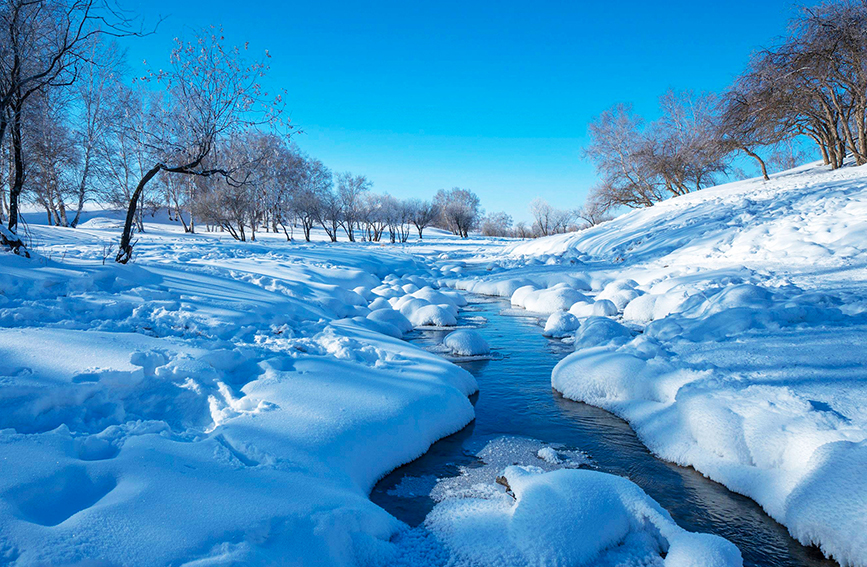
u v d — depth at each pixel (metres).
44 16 7.57
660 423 5.36
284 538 2.86
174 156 8.97
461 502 4.03
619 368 6.42
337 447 4.15
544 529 3.37
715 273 12.76
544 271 19.56
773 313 7.52
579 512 3.47
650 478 4.53
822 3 22.31
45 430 3.54
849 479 3.39
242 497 3.09
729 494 4.20
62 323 5.33
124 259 8.93
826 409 4.42
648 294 11.55
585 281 16.20
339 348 6.32
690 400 5.04
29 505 2.67
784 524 3.69
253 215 39.78
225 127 8.93
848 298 8.27
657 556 3.32
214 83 8.70
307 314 8.69
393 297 13.64
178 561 2.44
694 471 4.61
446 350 9.10
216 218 38.25
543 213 79.25
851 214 14.70
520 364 8.29
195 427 4.13
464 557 3.29
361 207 56.59
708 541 3.22
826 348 6.05
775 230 15.66
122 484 2.96
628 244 21.70
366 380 5.51
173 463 3.27
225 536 2.70
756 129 25.30
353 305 11.42
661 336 8.00
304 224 47.69
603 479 3.81
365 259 22.17
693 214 21.72
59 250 13.48
